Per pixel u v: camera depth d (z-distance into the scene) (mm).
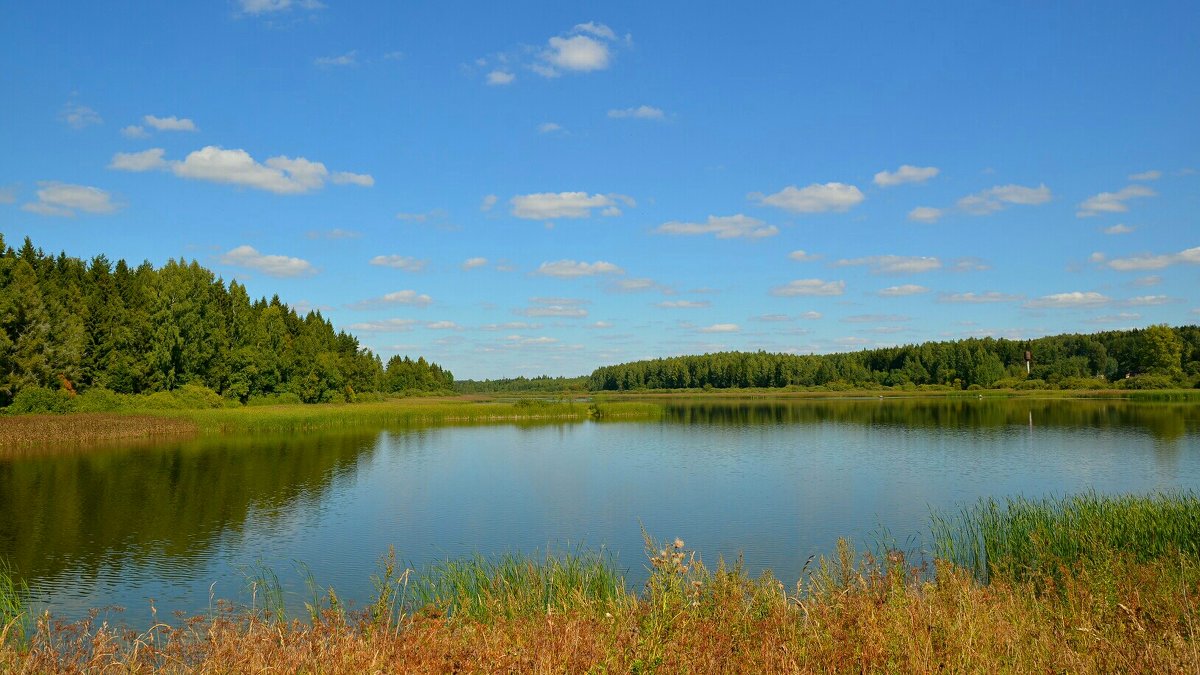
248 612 13609
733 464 43281
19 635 11539
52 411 66125
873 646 6961
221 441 56531
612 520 27625
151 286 88688
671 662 6777
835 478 37375
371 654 7246
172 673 8242
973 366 157250
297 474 39781
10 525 27062
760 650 7309
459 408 88375
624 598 10984
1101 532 17453
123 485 35906
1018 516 20719
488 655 6898
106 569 21234
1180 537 17516
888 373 179625
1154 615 8617
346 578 20031
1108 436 55688
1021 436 56656
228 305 105938
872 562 11625
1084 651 7562
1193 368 127312
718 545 23344
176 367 85938
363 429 69688
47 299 75062
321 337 133125
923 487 34375
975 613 8367
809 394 164000
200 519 28156
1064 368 153250
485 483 36688
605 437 61531
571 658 6871
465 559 21766
